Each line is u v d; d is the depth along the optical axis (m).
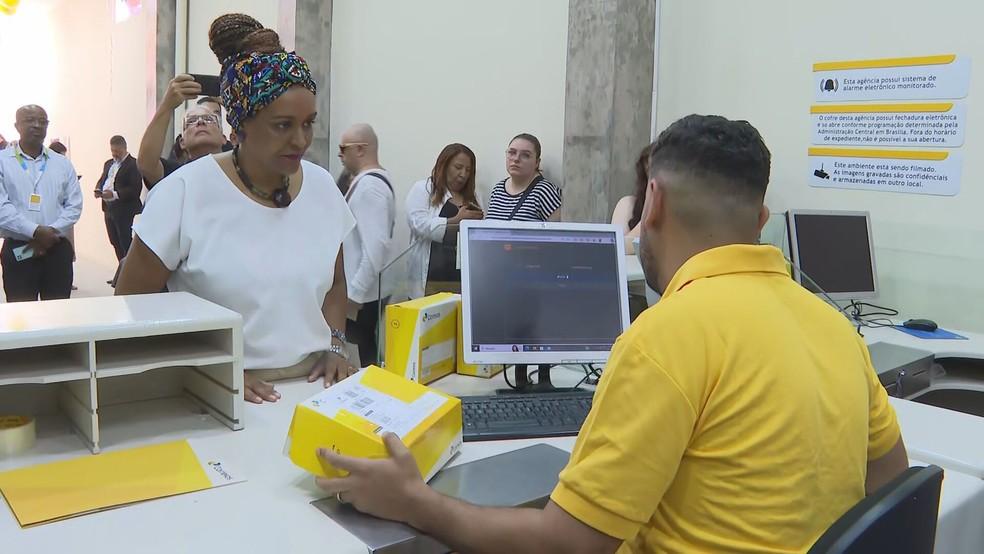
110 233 6.73
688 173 0.99
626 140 3.83
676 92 3.79
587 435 0.91
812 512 0.89
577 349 1.63
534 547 0.90
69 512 1.02
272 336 1.61
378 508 1.01
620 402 0.88
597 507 0.87
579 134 3.89
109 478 1.14
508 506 1.10
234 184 1.59
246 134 1.52
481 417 1.46
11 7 9.86
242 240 1.58
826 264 2.86
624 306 1.68
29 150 4.48
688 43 3.72
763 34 3.44
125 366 1.27
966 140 2.89
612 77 3.74
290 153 1.52
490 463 1.26
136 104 8.08
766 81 3.45
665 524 0.93
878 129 3.12
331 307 1.82
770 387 0.88
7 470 1.16
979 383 2.47
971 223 2.91
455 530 0.96
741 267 0.97
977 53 2.84
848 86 3.19
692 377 0.87
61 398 1.40
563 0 4.15
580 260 1.67
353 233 3.28
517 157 4.05
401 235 5.34
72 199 4.62
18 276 4.38
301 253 1.65
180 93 2.18
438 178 4.14
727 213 0.99
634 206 3.31
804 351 0.92
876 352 2.45
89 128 9.38
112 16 8.53
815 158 3.32
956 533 1.28
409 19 5.16
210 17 7.24
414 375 1.65
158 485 1.12
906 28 3.01
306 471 1.18
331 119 5.95
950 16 2.90
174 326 1.29
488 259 1.62
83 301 1.47
